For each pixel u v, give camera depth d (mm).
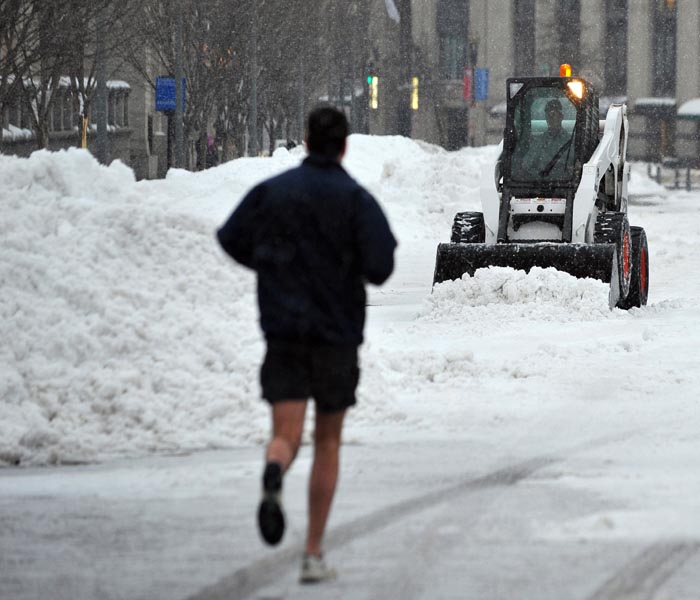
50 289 31297
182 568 17828
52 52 92500
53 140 158625
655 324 50438
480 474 24672
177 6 138125
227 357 30906
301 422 17219
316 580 16859
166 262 33156
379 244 17031
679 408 32844
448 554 18328
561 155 56000
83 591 16750
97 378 29531
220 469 25641
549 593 16281
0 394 28938
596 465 25547
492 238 56344
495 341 45438
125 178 39531
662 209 156750
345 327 17234
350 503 22016
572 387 36062
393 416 31297
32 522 20984
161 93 133125
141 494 23266
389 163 122625
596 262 52938
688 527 19797
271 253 17266
